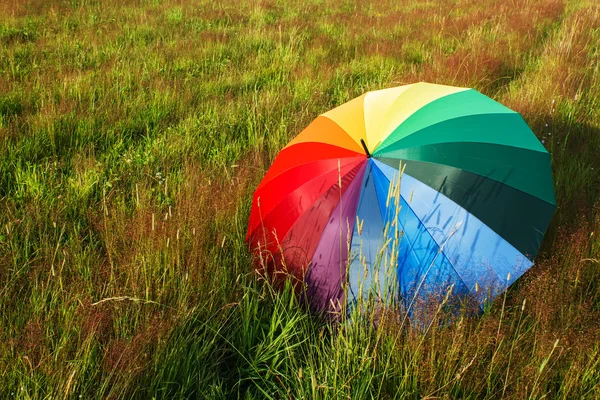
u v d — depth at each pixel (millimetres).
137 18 9922
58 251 3482
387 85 6238
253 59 7559
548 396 2393
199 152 4910
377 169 2805
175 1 11641
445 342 2475
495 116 3068
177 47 8023
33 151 4863
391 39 8609
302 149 3211
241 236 3555
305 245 2824
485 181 2729
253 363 2691
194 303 2975
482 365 2463
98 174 4469
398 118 3072
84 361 2500
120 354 2529
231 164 4738
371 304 2594
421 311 2523
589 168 4176
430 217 2627
